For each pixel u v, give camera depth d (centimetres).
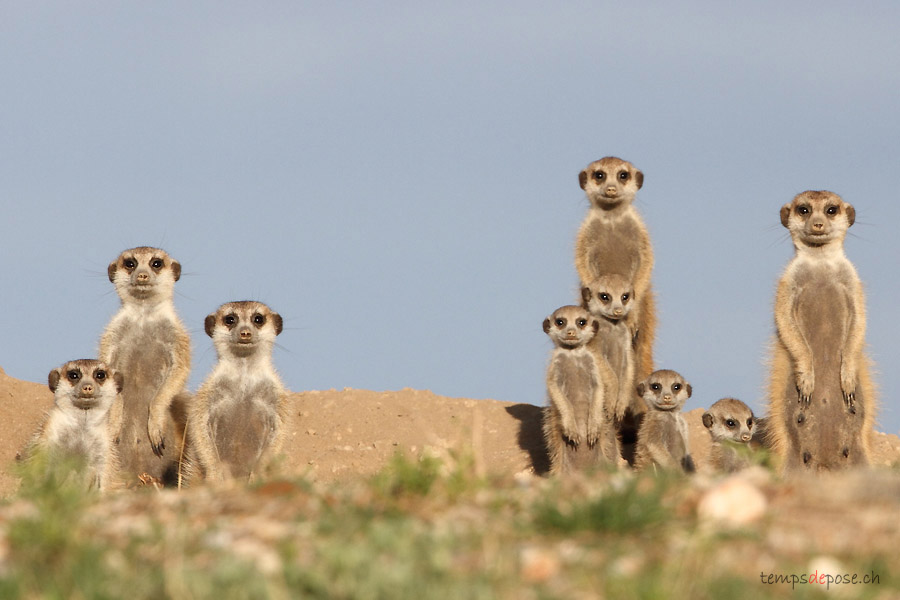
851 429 1442
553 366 1513
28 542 604
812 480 802
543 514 650
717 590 525
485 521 668
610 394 1545
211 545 612
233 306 1436
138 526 663
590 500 671
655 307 1739
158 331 1563
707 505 671
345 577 532
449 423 1708
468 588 523
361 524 652
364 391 1827
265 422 1445
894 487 724
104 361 1511
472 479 774
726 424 1434
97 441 1353
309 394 1819
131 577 546
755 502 674
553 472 1521
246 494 785
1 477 1412
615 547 610
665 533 635
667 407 1469
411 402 1778
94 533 646
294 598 516
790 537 629
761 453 1072
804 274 1449
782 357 1468
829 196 1440
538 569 562
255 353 1443
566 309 1506
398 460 787
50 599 520
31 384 1795
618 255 1722
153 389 1561
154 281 1547
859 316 1435
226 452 1447
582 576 555
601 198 1709
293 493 773
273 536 629
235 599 514
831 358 1447
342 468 1526
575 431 1500
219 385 1433
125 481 1492
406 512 696
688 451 1495
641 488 730
